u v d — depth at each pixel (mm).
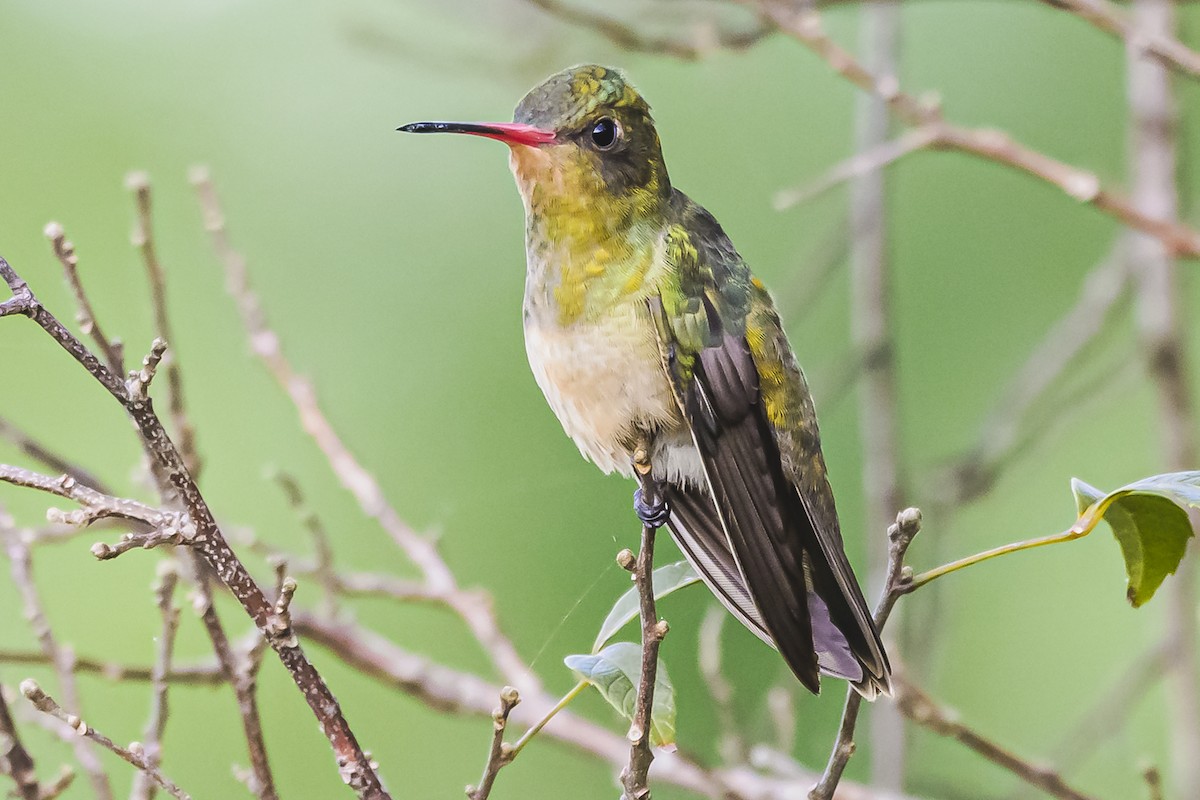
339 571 8789
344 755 4562
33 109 13227
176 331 12492
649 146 6547
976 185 12523
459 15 9914
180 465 4418
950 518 9367
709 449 6191
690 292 6340
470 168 13281
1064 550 12016
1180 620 8773
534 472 11820
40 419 11695
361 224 13086
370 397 12445
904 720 8453
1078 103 12609
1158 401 9391
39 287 12570
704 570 6484
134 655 10680
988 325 12164
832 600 6281
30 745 8617
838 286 12383
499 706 4695
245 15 13422
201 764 10680
